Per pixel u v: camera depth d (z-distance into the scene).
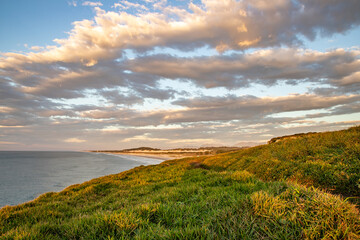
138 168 24.78
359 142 11.31
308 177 8.54
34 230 4.10
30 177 50.81
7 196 29.64
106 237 3.36
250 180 7.83
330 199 3.52
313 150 13.38
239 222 3.24
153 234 3.11
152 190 11.48
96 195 12.91
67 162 113.25
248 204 3.92
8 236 3.86
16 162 113.62
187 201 5.73
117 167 78.56
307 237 2.69
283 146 19.39
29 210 7.95
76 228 3.79
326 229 2.84
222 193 5.60
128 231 3.43
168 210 4.36
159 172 19.83
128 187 14.31
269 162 13.31
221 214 3.69
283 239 2.74
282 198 4.10
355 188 6.34
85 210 8.24
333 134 16.73
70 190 15.60
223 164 20.81
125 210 4.45
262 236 2.86
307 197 3.85
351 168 7.59
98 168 74.44
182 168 20.31
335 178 7.31
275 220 3.16
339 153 10.75
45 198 12.54
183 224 3.66
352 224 2.82
